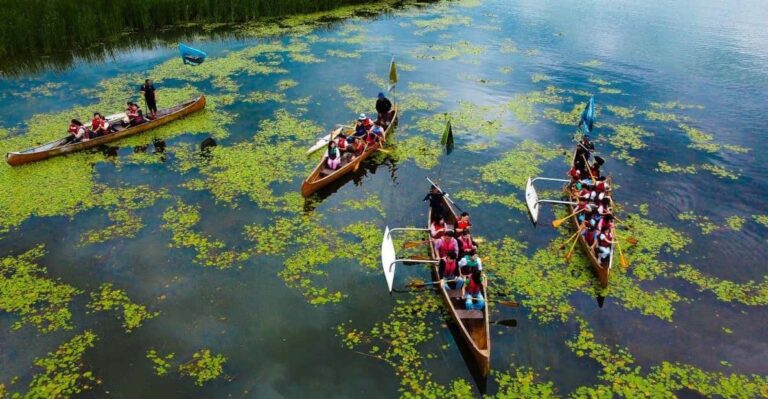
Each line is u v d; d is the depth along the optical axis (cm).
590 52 3403
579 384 1059
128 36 3581
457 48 3456
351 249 1470
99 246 1459
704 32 3941
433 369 1090
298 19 4156
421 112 2439
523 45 3556
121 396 1020
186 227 1547
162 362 1096
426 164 1966
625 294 1313
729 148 2102
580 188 1694
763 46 3534
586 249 1428
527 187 1716
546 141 2162
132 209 1631
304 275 1362
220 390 1034
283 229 1549
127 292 1290
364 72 2959
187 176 1833
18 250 1434
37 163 1902
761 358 1127
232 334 1169
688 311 1260
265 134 2167
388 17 4328
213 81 2783
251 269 1379
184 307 1245
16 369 1075
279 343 1148
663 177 1878
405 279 1359
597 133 2238
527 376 1076
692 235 1555
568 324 1216
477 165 1961
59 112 2352
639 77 2933
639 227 1587
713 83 2833
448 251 1339
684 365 1106
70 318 1209
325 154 2005
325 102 2520
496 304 1275
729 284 1352
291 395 1023
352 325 1204
